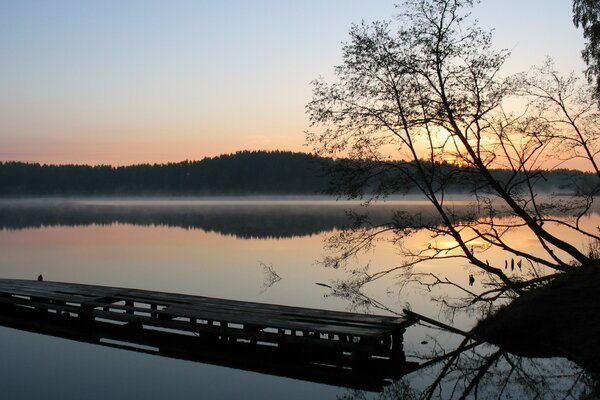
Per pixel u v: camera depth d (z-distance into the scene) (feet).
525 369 31.09
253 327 37.63
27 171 640.17
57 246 119.14
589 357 28.96
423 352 36.55
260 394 29.66
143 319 41.04
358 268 78.69
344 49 43.83
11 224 201.36
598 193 42.45
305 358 36.19
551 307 35.22
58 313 48.55
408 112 43.50
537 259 42.52
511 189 43.60
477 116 42.24
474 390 29.12
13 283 54.49
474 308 49.14
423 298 55.67
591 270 37.27
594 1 51.72
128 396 29.17
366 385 30.94
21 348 38.93
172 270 80.69
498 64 41.81
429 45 42.55
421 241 108.68
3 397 29.01
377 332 33.71
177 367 34.50
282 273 76.23
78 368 34.32
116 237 142.41
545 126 42.24
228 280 70.64
